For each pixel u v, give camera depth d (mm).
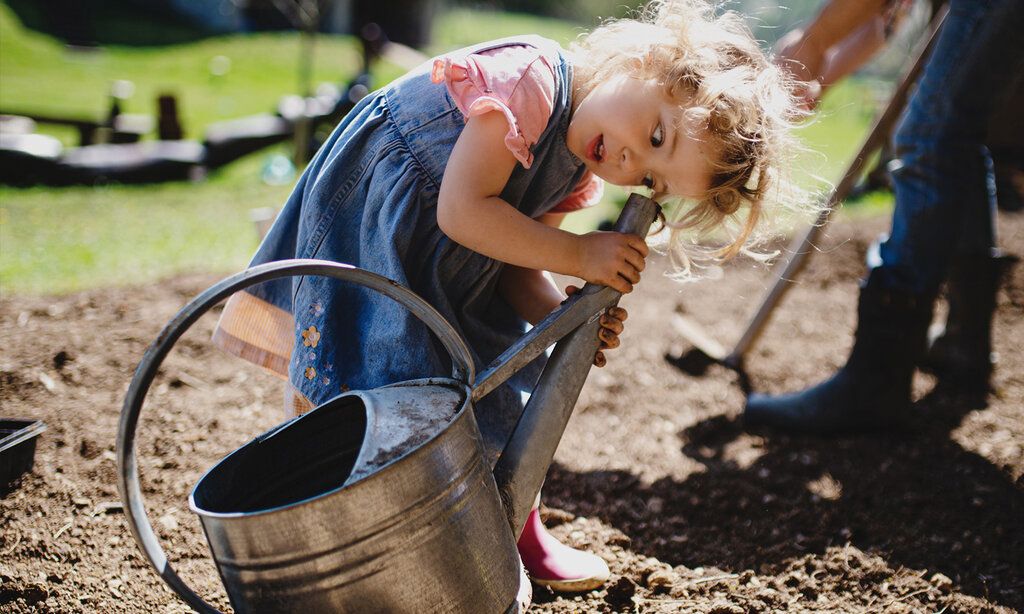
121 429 1246
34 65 13953
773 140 1636
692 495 2428
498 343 1861
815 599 1981
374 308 1734
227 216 6176
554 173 1759
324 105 8656
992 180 3117
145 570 2010
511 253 1599
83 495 2271
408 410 1404
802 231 3334
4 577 1907
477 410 1808
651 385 3229
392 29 19062
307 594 1286
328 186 1779
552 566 1961
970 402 3037
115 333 3355
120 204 6555
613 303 1658
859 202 6078
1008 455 2641
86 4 18312
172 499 2295
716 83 1553
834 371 3438
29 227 5469
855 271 4590
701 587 2012
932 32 2938
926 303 2666
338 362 1727
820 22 2676
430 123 1711
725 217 1784
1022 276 4375
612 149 1630
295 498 1564
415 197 1703
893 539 2193
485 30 24703
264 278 1313
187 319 1256
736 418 2982
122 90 8500
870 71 16797
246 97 12789
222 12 21203
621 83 1623
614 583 1946
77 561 2018
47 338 3252
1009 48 2457
